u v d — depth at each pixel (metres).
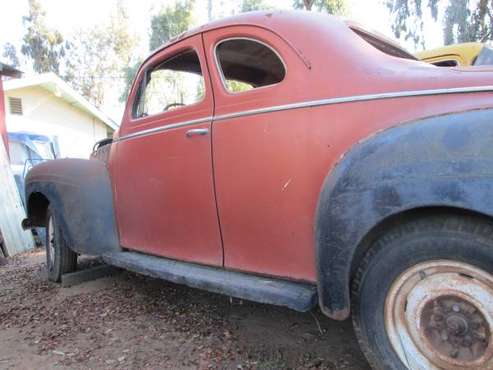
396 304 1.83
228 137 2.46
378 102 1.93
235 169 2.42
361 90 1.98
